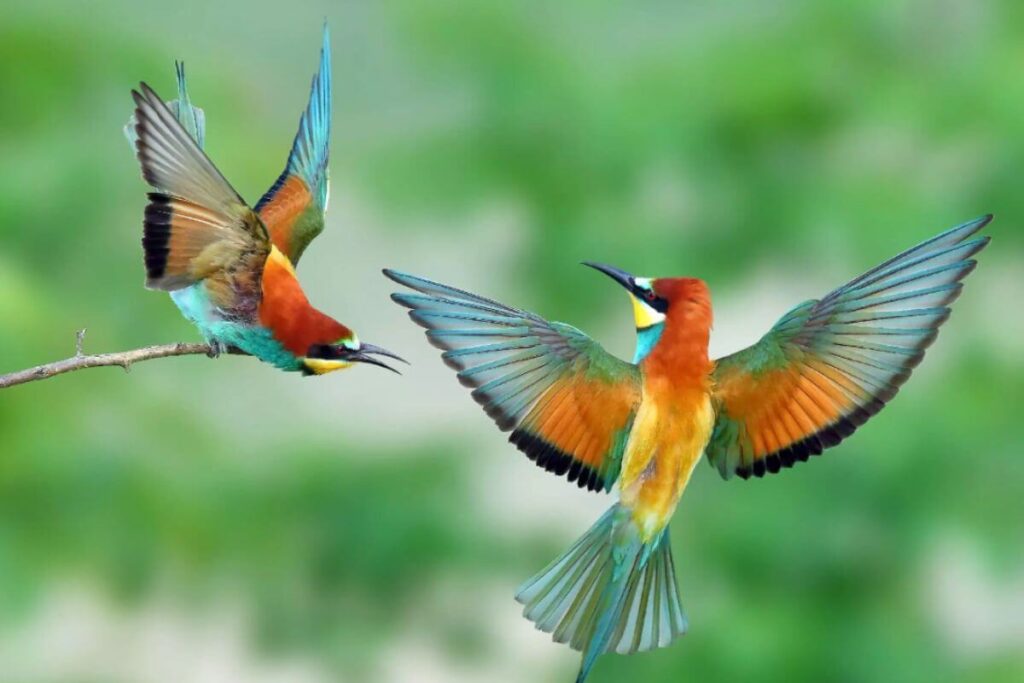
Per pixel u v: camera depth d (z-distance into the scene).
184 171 7.25
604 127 12.73
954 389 12.75
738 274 12.74
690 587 12.72
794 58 12.80
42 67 12.56
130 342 12.05
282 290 7.70
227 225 7.36
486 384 7.08
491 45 12.88
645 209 12.84
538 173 12.82
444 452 12.38
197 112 7.79
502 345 7.11
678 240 12.70
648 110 12.74
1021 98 12.34
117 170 12.19
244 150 12.40
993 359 12.81
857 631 12.38
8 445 11.39
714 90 12.73
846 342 7.04
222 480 12.01
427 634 12.40
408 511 11.98
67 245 12.06
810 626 12.37
